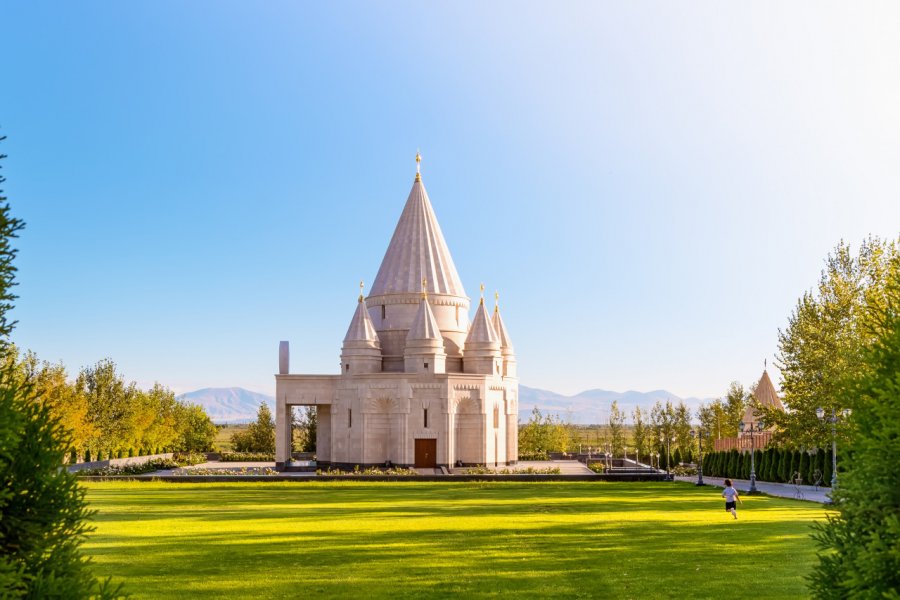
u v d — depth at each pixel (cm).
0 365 1431
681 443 12069
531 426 13412
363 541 3089
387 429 9169
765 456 7962
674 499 5278
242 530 3447
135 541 3092
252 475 7238
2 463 1331
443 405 9056
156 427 12294
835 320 6156
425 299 9450
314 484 6900
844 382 1596
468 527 3553
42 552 1373
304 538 3175
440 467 8931
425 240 10250
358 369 9356
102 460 10150
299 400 9606
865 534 1458
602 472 9000
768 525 3597
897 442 1388
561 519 3903
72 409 8162
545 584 2252
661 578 2330
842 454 1545
